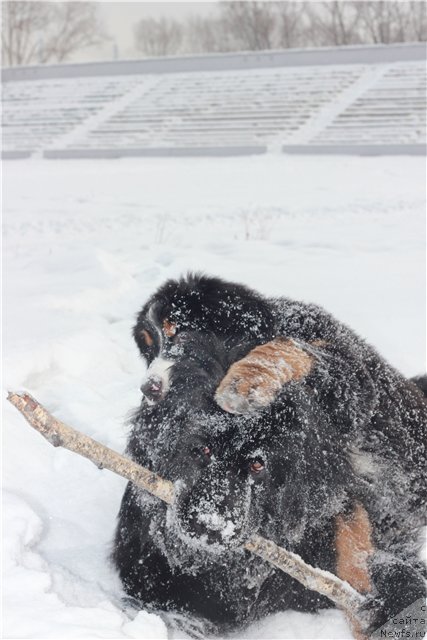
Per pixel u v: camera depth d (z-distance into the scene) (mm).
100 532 2379
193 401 1872
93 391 3264
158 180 12750
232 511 1785
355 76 20562
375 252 5898
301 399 1880
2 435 2725
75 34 38031
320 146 16594
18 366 3258
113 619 1768
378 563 2094
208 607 2004
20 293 4453
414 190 10305
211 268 5168
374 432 2176
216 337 1907
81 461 2723
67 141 19297
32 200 10180
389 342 3725
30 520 2172
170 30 41719
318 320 2174
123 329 3990
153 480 1804
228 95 20688
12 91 23328
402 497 2283
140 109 20719
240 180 12430
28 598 1800
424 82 19375
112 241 6672
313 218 7992
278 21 37188
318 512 1952
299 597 2094
